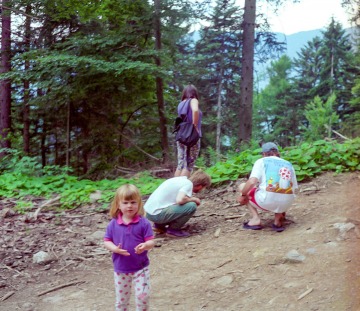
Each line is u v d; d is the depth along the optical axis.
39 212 6.49
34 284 4.24
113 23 12.49
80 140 13.10
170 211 4.94
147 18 11.64
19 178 8.39
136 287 3.00
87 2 11.19
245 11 12.23
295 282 3.48
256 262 3.99
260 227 4.87
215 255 4.35
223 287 3.68
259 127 37.94
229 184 6.88
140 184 7.98
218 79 21.17
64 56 10.52
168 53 12.66
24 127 15.12
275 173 4.59
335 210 4.89
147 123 14.27
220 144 19.08
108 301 3.74
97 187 7.99
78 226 5.92
